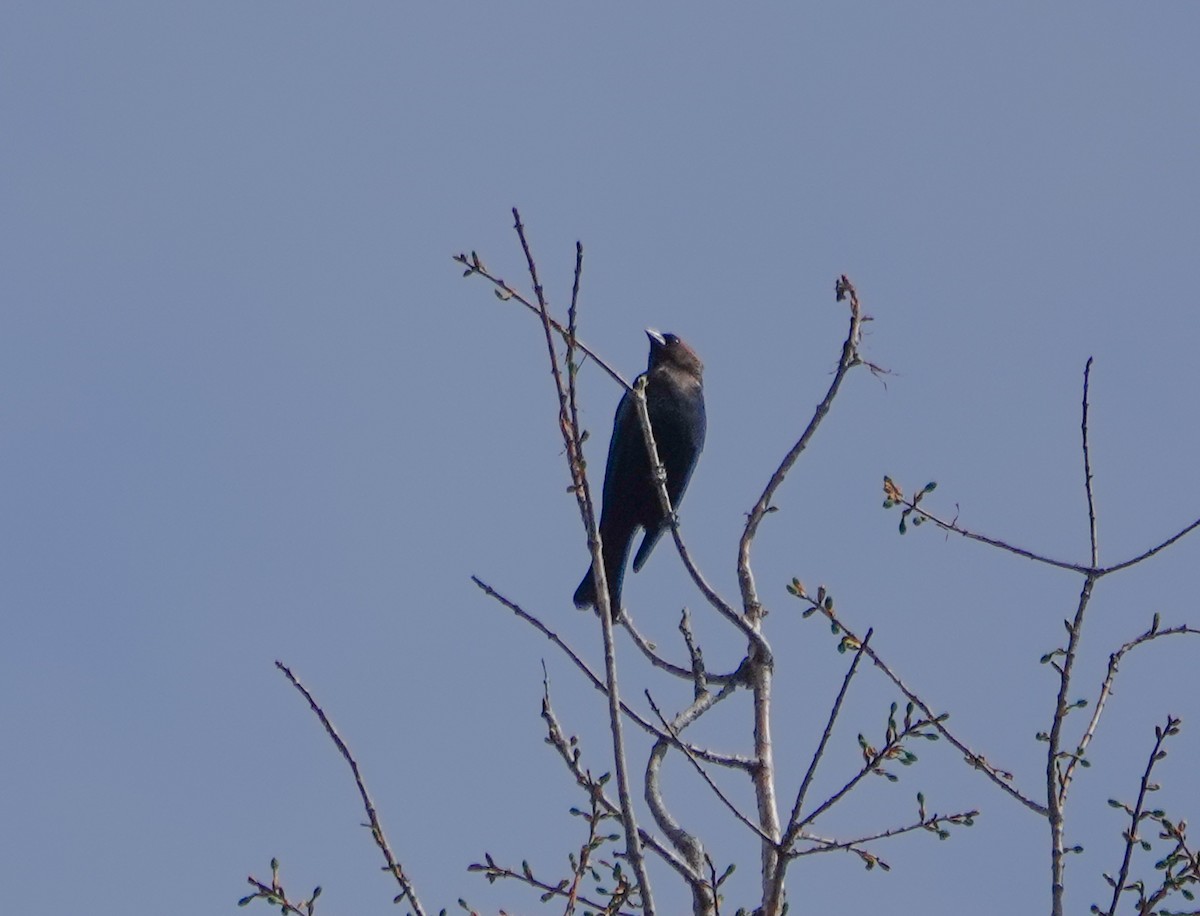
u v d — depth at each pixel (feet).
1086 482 36.22
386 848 31.32
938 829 32.58
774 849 32.24
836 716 31.37
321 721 32.09
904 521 38.22
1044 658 34.81
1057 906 31.71
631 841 28.68
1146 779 33.68
